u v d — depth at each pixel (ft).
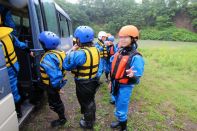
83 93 11.75
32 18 12.97
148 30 216.13
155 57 46.29
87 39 11.16
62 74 12.14
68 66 11.16
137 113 16.03
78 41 11.35
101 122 14.35
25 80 14.03
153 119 15.19
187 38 188.55
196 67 34.47
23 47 12.86
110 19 260.01
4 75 8.82
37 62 13.24
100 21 270.05
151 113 16.06
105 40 22.04
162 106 17.76
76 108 16.24
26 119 13.55
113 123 13.71
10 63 10.76
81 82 11.58
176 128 14.30
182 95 20.84
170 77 28.27
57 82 11.53
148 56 48.49
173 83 25.23
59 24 21.62
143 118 15.29
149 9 243.60
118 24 244.22
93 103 12.72
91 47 11.49
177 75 29.50
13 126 9.34
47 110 15.37
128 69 11.10
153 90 22.03
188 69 33.22
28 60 13.74
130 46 11.30
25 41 14.07
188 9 231.71
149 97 19.48
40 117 14.37
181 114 16.40
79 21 238.89
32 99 14.47
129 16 245.04
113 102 17.26
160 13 235.81
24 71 13.92
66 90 20.51
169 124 14.74
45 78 11.77
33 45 13.20
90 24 249.14
